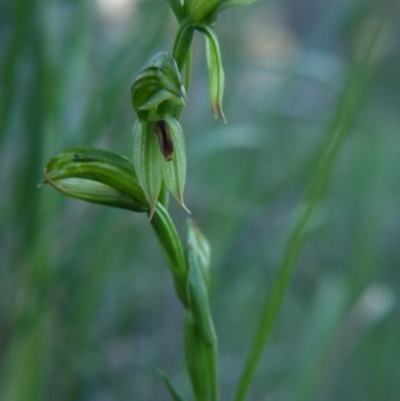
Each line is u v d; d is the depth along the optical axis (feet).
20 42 0.71
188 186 0.97
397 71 1.79
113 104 0.75
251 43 1.04
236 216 0.91
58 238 0.77
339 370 1.06
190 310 0.56
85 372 0.82
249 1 0.53
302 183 1.01
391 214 1.23
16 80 0.72
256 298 1.08
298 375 0.79
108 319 0.91
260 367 1.00
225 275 0.94
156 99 0.50
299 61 0.96
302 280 1.19
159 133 0.51
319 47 1.00
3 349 0.74
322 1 1.49
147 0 0.89
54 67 0.73
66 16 0.85
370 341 1.06
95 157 0.53
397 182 1.25
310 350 0.80
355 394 1.04
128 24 0.98
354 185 1.22
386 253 1.25
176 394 0.55
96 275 0.79
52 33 0.73
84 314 0.79
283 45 1.40
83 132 0.75
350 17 0.98
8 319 0.74
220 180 0.96
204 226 0.93
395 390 1.03
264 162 1.01
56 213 0.74
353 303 0.86
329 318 0.81
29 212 0.73
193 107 0.94
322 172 0.64
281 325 1.14
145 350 0.94
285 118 1.10
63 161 0.53
